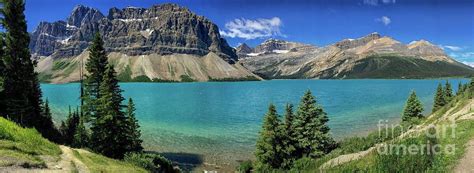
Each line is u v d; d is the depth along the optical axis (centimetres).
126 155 4769
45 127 6756
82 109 6606
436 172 2736
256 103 19250
